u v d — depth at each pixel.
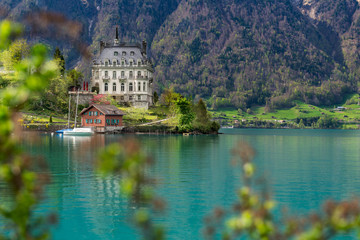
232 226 5.48
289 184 37.66
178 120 142.25
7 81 70.81
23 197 4.93
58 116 140.62
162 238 5.54
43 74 4.81
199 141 103.31
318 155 70.25
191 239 21.55
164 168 47.47
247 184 6.19
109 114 132.38
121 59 162.75
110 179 38.22
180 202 29.62
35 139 5.41
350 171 47.16
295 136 181.75
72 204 28.55
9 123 4.72
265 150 83.62
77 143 86.81
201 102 157.62
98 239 21.38
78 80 168.50
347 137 171.88
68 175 40.47
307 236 5.18
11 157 4.80
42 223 5.78
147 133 138.38
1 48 4.55
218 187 35.38
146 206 28.20
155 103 182.00
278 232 5.46
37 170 41.84
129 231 22.88
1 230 19.88
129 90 162.62
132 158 4.65
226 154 65.44
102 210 27.08
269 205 5.68
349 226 5.02
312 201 30.25
